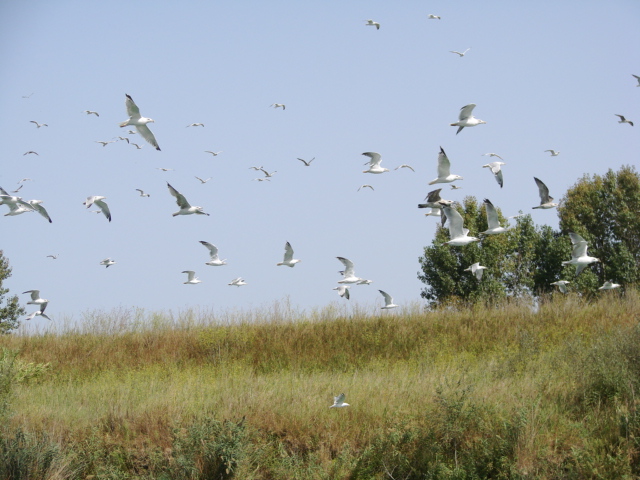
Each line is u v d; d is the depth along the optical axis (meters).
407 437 18.92
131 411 21.06
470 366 25.41
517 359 25.09
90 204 24.42
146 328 32.12
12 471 18.05
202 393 22.58
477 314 31.84
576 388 21.39
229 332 30.45
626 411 18.72
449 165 21.98
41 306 28.42
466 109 22.25
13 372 24.64
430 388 21.95
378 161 25.30
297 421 20.20
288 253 26.25
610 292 33.50
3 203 24.38
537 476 17.20
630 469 17.03
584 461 17.39
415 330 30.23
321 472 18.34
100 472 18.67
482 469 17.92
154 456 18.91
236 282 29.86
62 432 20.28
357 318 31.52
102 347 29.89
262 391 22.36
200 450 18.44
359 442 19.56
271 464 18.97
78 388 24.42
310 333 30.06
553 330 29.33
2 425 19.95
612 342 22.61
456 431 18.84
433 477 17.97
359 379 23.77
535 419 19.16
